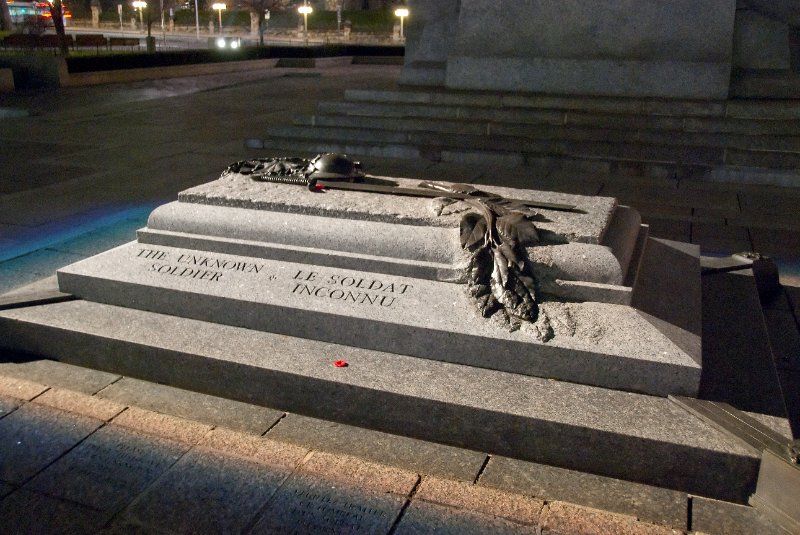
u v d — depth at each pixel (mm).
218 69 29500
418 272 4453
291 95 21047
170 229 5102
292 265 4707
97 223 7777
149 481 3484
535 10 11781
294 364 4066
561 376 3949
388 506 3320
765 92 11062
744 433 3420
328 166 5477
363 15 66875
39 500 3355
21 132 14188
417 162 10984
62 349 4566
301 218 4836
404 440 3852
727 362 4340
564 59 11773
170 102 19422
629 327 4012
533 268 4297
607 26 11438
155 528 3189
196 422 3973
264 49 32656
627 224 5156
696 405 3664
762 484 3307
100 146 12539
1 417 3986
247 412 4086
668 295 4695
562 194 5582
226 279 4637
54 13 27938
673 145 10414
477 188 5414
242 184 5461
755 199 8961
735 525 3242
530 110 11398
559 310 4152
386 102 12430
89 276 4840
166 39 56219
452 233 4559
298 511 3287
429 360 4145
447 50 13430
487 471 3607
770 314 5586
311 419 4035
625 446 3492
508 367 4023
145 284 4684
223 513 3273
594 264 4273
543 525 3205
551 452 3637
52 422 3947
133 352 4352
